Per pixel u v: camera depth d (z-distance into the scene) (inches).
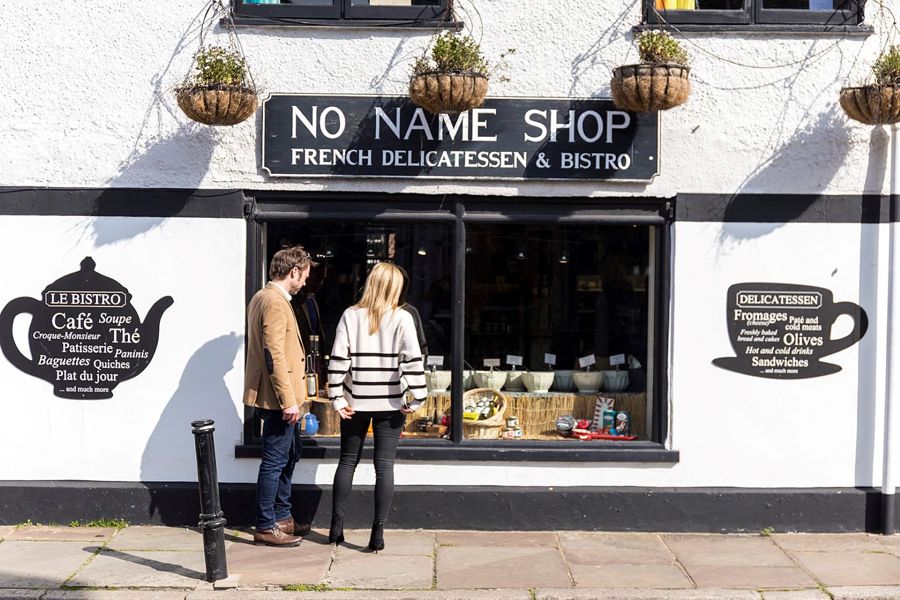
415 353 243.1
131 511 271.1
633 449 272.1
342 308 278.1
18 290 271.3
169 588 225.3
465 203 274.4
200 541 258.2
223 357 271.9
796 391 272.1
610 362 281.4
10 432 272.2
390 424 248.4
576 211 274.5
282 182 270.5
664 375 272.8
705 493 270.5
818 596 224.4
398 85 269.7
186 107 251.9
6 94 269.3
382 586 227.9
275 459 250.5
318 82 269.9
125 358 272.1
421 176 269.4
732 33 269.6
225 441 272.4
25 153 269.7
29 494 269.9
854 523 271.0
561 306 280.5
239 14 271.0
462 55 249.6
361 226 276.5
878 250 270.8
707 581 233.6
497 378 281.3
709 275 271.6
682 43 270.2
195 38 270.2
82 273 271.1
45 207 270.4
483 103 268.7
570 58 269.7
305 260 251.6
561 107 269.3
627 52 269.7
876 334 271.6
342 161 269.0
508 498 270.2
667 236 272.5
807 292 271.1
